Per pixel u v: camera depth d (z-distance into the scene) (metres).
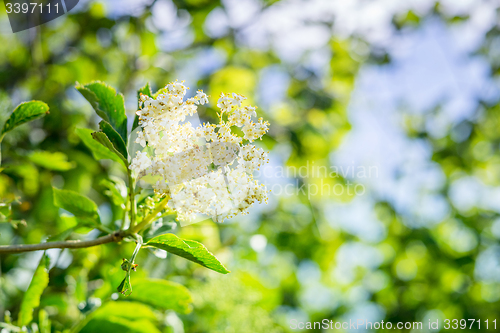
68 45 5.00
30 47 4.33
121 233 1.55
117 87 4.91
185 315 3.36
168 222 1.88
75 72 4.69
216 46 5.58
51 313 2.98
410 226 7.55
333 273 7.76
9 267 3.48
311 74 5.95
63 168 3.12
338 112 5.96
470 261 7.39
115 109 1.72
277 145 5.28
